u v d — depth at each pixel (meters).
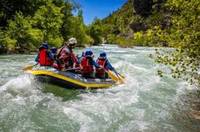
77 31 56.41
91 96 10.22
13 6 40.31
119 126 7.17
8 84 10.44
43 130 6.61
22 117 7.33
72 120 7.36
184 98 10.63
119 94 10.80
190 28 7.92
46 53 11.19
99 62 12.95
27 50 32.94
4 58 22.59
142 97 10.46
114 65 19.19
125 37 112.56
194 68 8.45
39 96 9.51
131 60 24.25
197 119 8.11
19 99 8.93
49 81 10.59
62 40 45.28
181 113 8.65
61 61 11.27
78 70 11.44
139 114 8.27
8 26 36.12
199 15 7.79
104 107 8.73
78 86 10.96
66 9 51.66
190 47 7.84
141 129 7.04
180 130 7.10
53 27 42.19
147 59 25.88
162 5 9.05
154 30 8.30
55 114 7.73
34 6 42.88
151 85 12.88
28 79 10.60
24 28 34.38
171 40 8.11
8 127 6.63
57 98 9.51
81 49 43.88
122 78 13.41
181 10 8.16
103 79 12.16
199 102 10.12
